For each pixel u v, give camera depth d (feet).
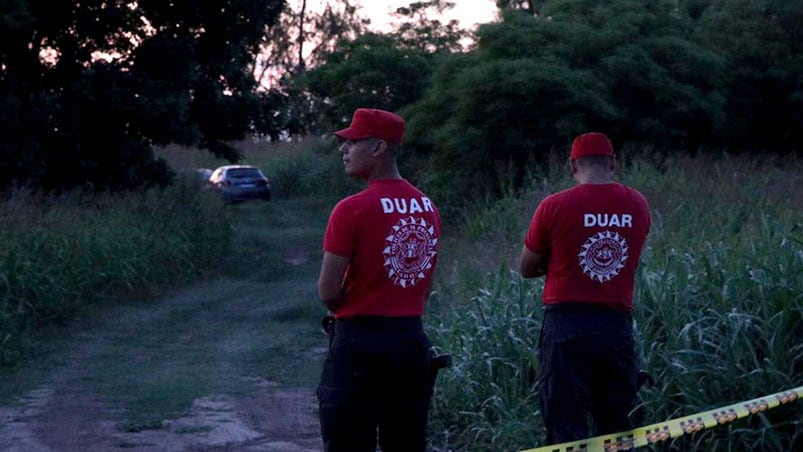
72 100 59.52
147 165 66.39
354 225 14.35
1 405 27.68
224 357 35.06
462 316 26.91
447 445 22.36
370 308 14.47
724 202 35.88
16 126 56.49
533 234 16.55
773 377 18.37
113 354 35.40
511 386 22.41
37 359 34.30
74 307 41.93
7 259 38.37
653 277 21.77
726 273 21.09
